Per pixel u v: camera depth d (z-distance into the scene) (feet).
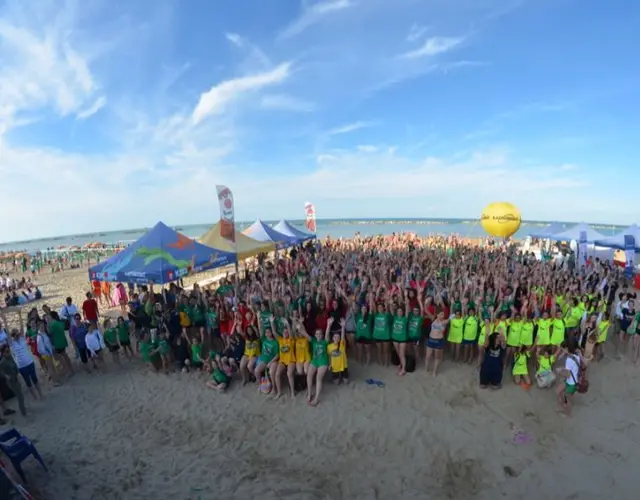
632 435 20.95
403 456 19.99
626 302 30.86
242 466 19.57
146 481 18.66
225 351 28.66
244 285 43.11
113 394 27.66
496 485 17.97
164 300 37.45
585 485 17.78
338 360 25.73
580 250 61.67
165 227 39.37
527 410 23.47
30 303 63.26
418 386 26.48
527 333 26.37
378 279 39.45
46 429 23.47
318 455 20.25
